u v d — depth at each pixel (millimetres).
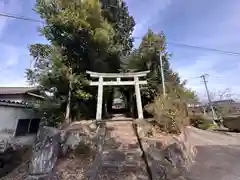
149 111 7914
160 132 6461
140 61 10438
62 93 9109
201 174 4324
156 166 4348
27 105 9805
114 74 9086
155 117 7160
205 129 9141
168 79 10023
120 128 6973
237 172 4430
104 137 6105
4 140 8727
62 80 8492
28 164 5465
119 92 13805
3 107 9234
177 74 10766
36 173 4656
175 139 5719
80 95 8695
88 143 5680
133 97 10797
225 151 5777
